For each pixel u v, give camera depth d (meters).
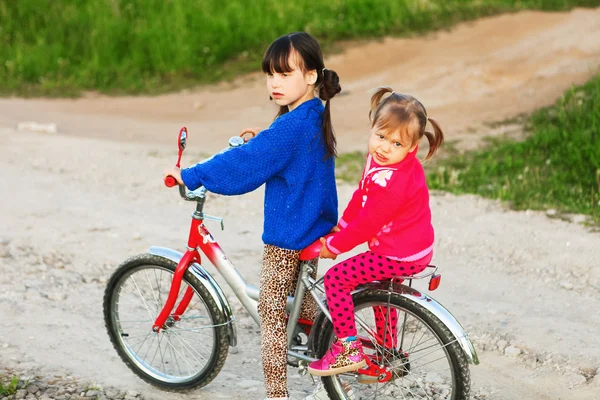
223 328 3.58
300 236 3.25
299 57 3.12
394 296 3.21
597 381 3.85
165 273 5.33
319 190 3.25
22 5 15.48
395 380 3.69
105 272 5.43
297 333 3.58
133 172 8.18
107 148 9.27
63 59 14.45
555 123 9.12
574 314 4.70
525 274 5.41
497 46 12.96
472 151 8.73
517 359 4.16
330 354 3.31
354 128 10.30
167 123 11.49
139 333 4.46
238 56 14.36
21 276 5.25
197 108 12.31
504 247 5.89
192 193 3.45
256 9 15.05
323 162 3.25
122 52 14.62
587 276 5.30
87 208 6.93
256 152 3.13
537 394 3.83
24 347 4.19
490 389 3.89
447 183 7.72
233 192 3.18
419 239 3.07
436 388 3.79
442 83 11.80
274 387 3.43
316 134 3.20
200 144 10.07
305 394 3.82
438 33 13.87
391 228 3.06
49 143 9.47
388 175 2.99
